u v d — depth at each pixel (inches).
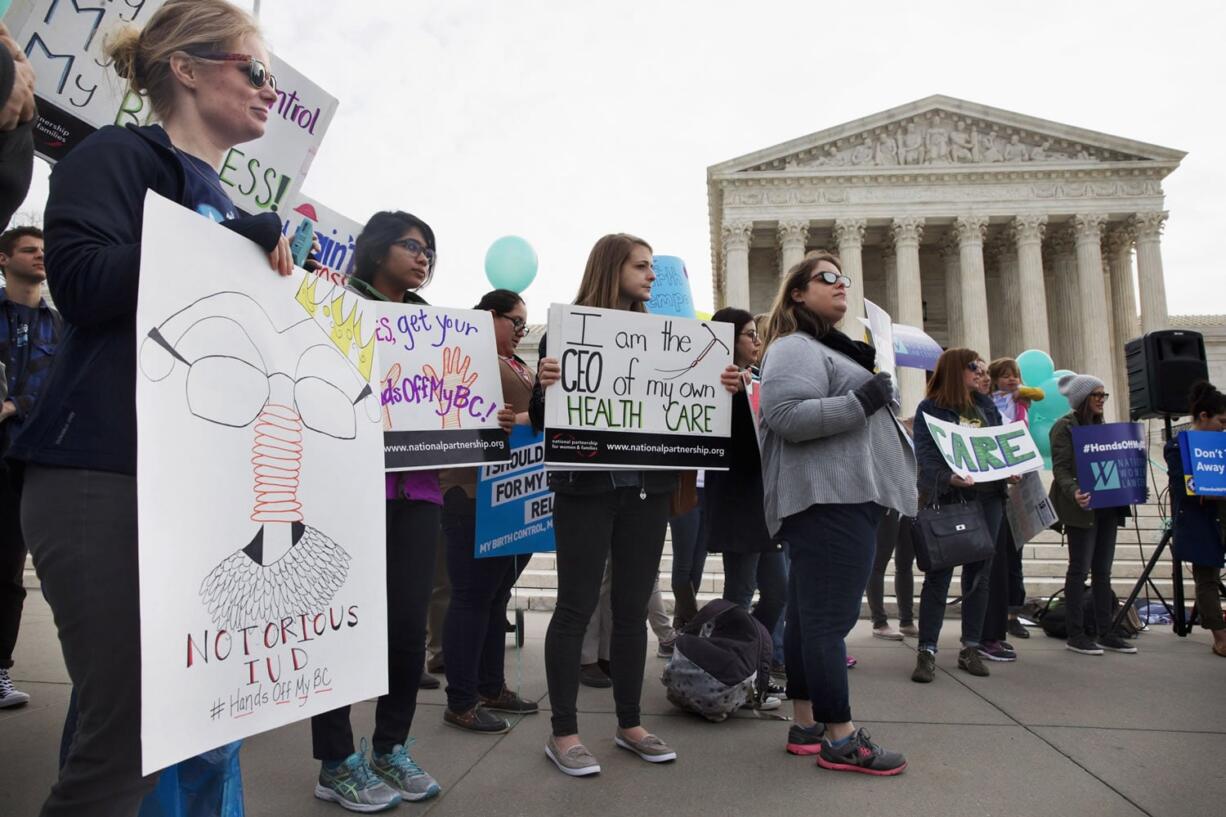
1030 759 135.6
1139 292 1478.8
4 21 120.4
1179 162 1471.5
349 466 76.2
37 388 171.2
